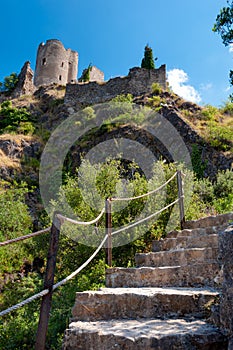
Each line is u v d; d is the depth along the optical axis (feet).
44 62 127.24
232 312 5.59
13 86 114.62
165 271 9.95
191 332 5.84
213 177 44.62
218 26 16.22
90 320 7.95
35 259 28.60
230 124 57.47
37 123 80.48
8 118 79.30
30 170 56.85
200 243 12.12
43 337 6.17
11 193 39.93
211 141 49.52
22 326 15.35
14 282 24.16
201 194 31.19
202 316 7.25
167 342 5.63
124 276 10.56
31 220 37.11
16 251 27.22
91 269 17.21
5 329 15.52
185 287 9.36
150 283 10.10
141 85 78.43
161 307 7.73
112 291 8.63
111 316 7.95
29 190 46.62
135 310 7.88
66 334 6.55
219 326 6.17
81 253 18.48
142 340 5.73
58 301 15.64
